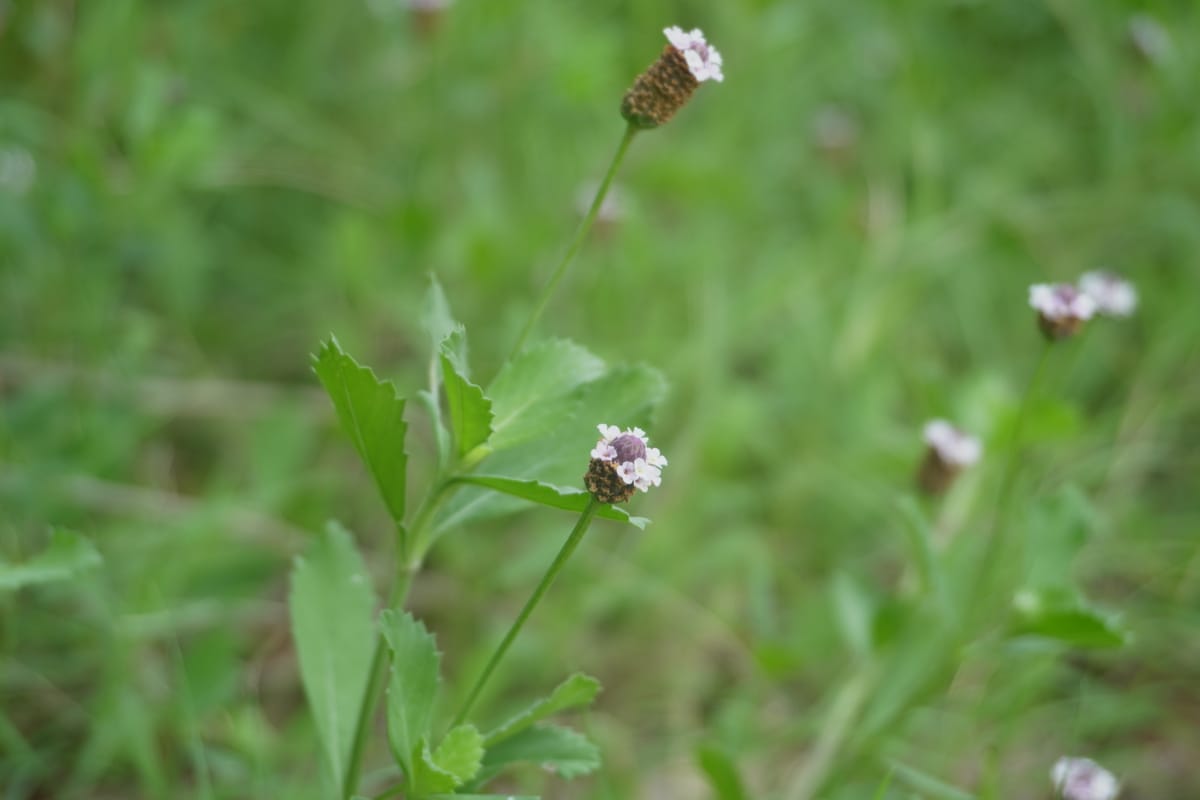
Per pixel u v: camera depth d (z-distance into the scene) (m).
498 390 0.45
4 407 0.58
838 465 0.61
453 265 0.63
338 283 0.64
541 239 0.64
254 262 0.68
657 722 0.57
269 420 0.59
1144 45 0.73
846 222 0.72
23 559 0.55
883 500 0.61
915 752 0.55
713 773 0.50
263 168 0.68
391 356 0.67
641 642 0.58
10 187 0.59
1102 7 0.76
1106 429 0.65
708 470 0.60
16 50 0.62
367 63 0.74
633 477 0.42
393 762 0.54
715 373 0.62
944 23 0.86
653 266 0.68
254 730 0.53
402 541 0.45
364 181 0.69
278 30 0.73
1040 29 0.86
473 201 0.64
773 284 0.66
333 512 0.60
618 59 0.76
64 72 0.62
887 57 0.81
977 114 0.82
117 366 0.59
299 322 0.67
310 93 0.71
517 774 0.53
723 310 0.64
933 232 0.69
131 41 0.63
